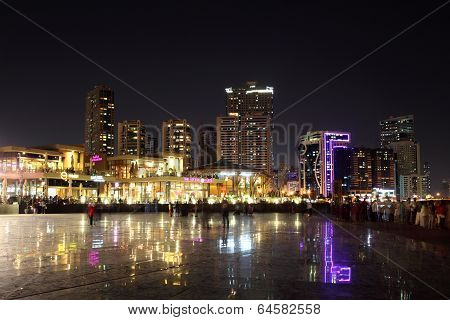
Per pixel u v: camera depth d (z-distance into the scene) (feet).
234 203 236.22
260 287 36.76
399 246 66.85
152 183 293.64
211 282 38.40
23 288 36.04
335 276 41.45
